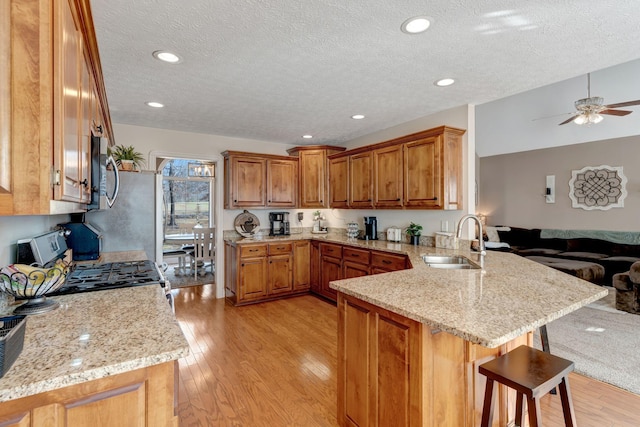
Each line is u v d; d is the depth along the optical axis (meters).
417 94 2.93
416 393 1.40
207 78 2.54
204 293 4.83
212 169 7.96
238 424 1.92
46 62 0.86
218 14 1.68
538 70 2.41
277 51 2.10
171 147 4.25
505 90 2.84
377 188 3.89
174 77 2.51
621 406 2.07
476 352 1.60
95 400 0.91
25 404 0.83
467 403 1.57
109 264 2.36
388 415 1.54
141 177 3.28
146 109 3.33
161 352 0.97
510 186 7.27
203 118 3.68
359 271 3.87
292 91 2.84
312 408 2.07
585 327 3.38
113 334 1.10
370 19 1.74
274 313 3.93
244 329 3.41
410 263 2.84
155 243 3.34
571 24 1.78
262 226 4.99
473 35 1.91
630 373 2.44
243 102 3.12
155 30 1.83
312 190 4.91
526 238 6.75
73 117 1.14
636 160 5.48
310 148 4.89
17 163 0.83
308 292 4.81
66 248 2.20
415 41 1.98
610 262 5.16
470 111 3.22
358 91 2.85
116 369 0.90
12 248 1.55
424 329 1.38
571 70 2.42
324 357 2.78
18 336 0.93
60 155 0.93
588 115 4.33
